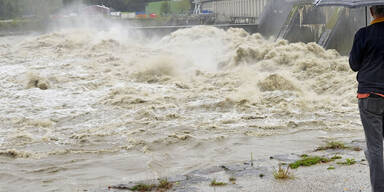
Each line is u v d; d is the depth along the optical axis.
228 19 88.06
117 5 129.88
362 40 5.39
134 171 9.74
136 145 12.35
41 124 15.63
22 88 23.02
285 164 8.06
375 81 5.25
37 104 19.19
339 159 8.06
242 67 30.69
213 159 10.52
